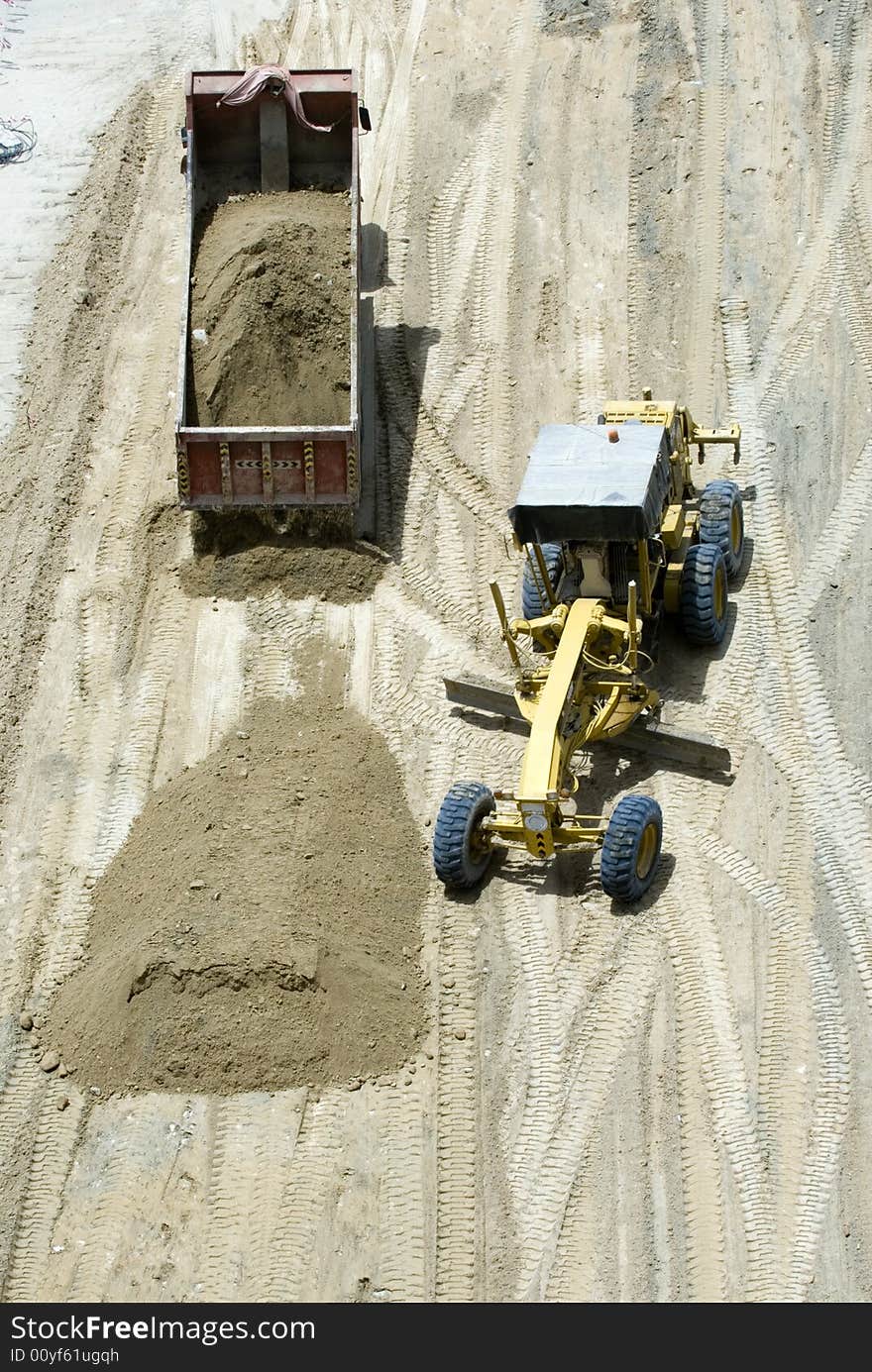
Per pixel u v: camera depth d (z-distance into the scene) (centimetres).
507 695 2423
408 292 3097
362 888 2203
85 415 2942
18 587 2694
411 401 2927
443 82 3450
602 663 2273
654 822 2167
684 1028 2033
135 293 3142
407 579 2675
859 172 3175
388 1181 1911
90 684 2561
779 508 2708
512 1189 1895
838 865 2203
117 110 3491
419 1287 1811
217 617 2641
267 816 2275
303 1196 1902
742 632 2530
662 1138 1923
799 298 3006
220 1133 1970
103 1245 1875
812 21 3422
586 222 3170
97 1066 2050
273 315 2773
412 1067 2030
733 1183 1873
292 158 3053
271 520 2692
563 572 2448
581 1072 2005
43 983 2181
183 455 2611
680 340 2969
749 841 2245
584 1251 1831
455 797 2180
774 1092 1956
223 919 2108
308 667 2556
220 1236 1872
